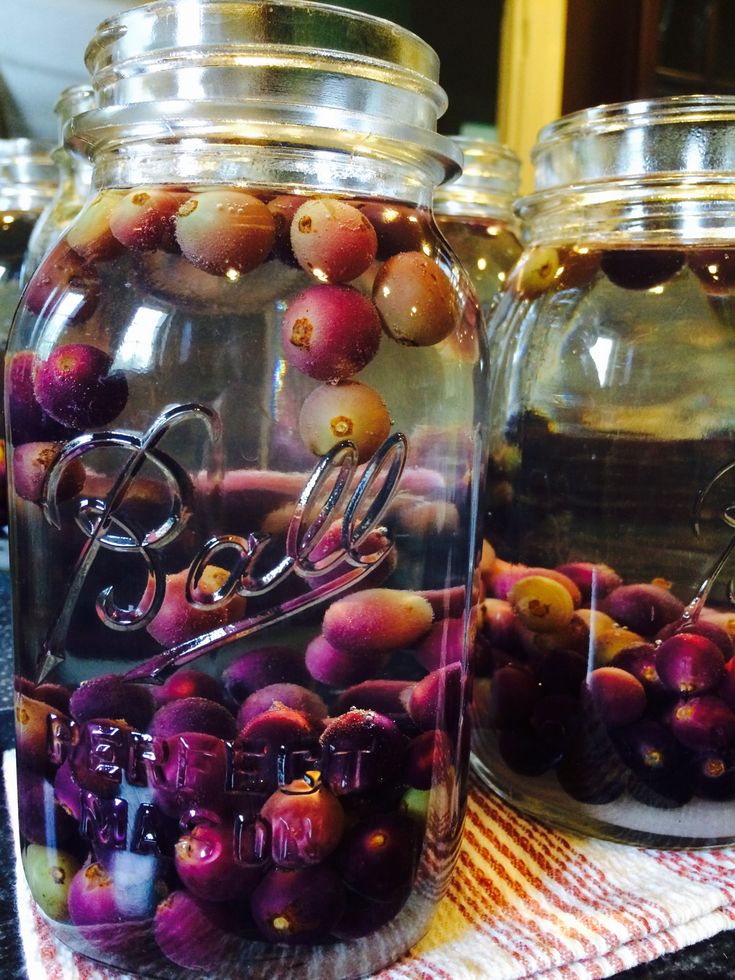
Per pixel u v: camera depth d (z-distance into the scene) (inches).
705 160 8.7
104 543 6.9
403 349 6.9
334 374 6.6
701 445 8.5
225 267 6.5
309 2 6.7
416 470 7.1
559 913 8.1
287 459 6.7
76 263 7.0
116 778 6.9
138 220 6.6
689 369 8.5
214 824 6.7
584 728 9.0
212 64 6.6
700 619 8.6
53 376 6.7
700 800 8.9
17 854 8.8
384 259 6.8
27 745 7.5
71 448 6.8
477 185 12.3
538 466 9.1
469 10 17.2
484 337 8.1
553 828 9.6
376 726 6.9
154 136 6.8
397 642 6.9
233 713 6.8
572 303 9.1
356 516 6.8
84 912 7.1
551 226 9.7
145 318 6.6
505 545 9.5
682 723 8.6
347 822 6.9
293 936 6.8
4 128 15.7
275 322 6.6
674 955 8.0
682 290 8.7
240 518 6.8
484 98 17.9
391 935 7.3
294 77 6.6
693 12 17.8
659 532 8.6
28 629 7.4
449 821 7.8
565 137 9.3
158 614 6.8
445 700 7.5
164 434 6.7
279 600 6.8
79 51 15.8
